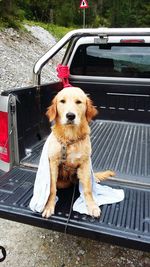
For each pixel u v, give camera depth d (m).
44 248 3.05
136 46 4.20
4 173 2.88
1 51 11.29
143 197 2.53
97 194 2.50
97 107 4.71
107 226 2.15
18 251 3.00
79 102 2.43
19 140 2.93
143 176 2.89
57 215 2.28
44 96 3.53
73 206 2.38
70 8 30.67
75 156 2.42
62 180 2.63
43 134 3.52
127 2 44.41
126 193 2.59
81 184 2.48
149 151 3.61
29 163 2.93
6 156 2.81
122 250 3.07
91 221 2.21
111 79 4.50
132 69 4.38
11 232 3.29
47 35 18.64
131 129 4.49
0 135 2.78
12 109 2.76
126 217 2.24
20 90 2.91
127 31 3.35
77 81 4.62
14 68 10.24
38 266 2.82
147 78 4.39
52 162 2.43
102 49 4.32
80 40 4.26
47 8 26.02
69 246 3.09
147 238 2.03
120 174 2.93
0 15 14.45
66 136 2.39
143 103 4.54
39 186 2.38
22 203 2.41
